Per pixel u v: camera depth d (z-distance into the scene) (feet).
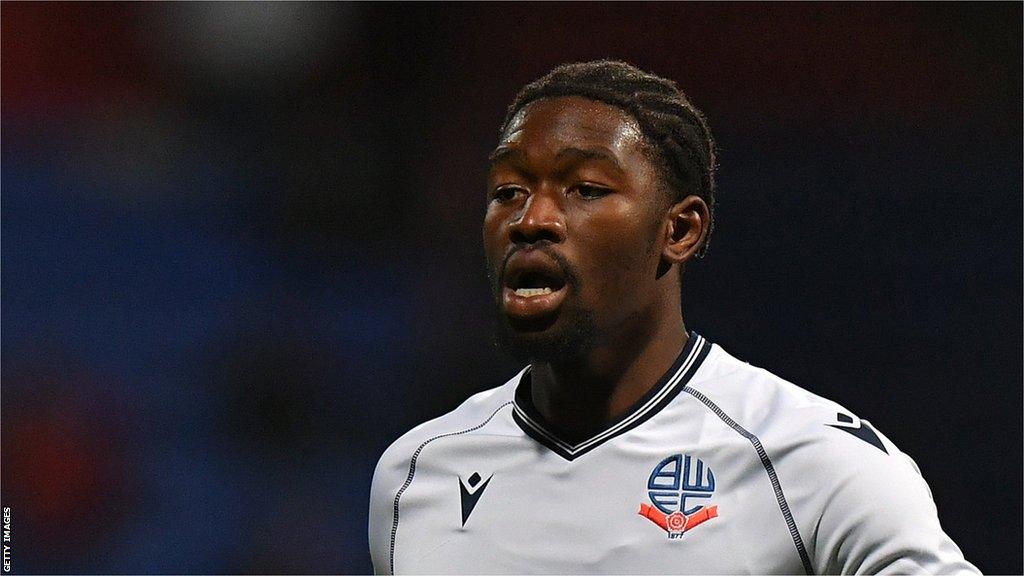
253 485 88.02
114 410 90.02
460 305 96.48
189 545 85.35
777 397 28.37
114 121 101.96
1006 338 85.51
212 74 102.94
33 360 92.84
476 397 32.65
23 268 96.94
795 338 87.97
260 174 101.60
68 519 84.89
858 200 92.07
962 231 89.15
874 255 89.56
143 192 100.42
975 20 95.04
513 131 28.14
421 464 30.81
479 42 103.76
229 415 90.58
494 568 28.68
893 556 24.98
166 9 103.71
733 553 26.30
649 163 27.81
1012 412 83.15
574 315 27.09
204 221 100.12
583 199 27.25
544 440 29.30
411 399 92.12
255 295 97.55
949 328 86.17
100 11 103.24
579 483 28.43
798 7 98.63
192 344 94.73
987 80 93.81
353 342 94.94
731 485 26.96
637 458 28.07
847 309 88.22
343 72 103.40
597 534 27.71
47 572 83.61
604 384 28.71
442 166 101.60
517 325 27.32
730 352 88.02
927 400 84.53
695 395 28.71
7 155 99.60
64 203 99.50
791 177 93.61
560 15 103.60
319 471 88.74
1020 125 92.27
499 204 27.99
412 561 29.86
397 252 99.19
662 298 28.89
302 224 100.17
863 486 25.72
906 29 96.12
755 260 90.27
